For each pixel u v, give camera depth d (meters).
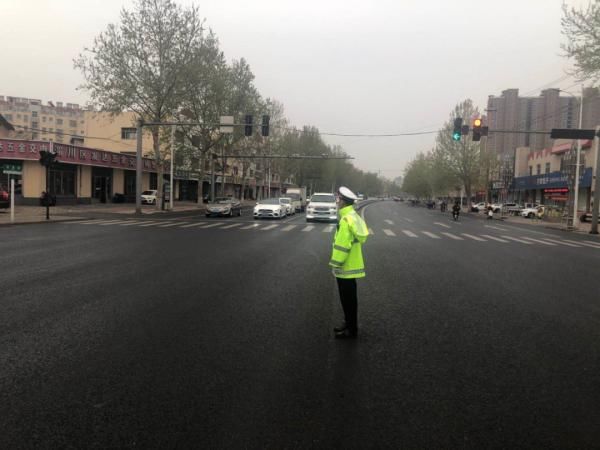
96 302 6.99
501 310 7.06
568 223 31.45
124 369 4.43
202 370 4.44
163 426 3.39
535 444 3.25
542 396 4.01
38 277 8.92
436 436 3.32
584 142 46.25
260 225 24.91
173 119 40.22
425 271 10.67
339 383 4.20
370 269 10.77
